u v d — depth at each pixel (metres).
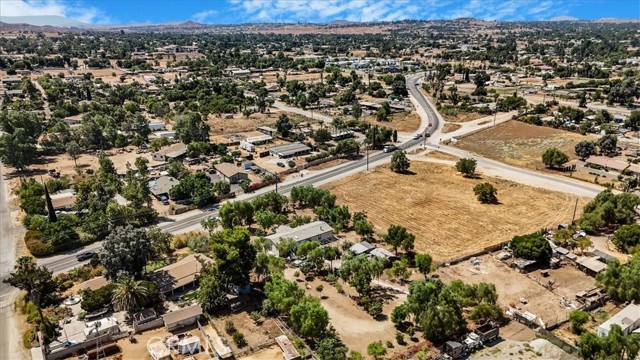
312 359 68.62
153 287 80.88
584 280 89.56
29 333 73.50
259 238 100.69
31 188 127.69
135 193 124.31
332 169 162.25
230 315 80.12
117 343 72.75
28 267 83.12
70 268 96.44
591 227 107.69
